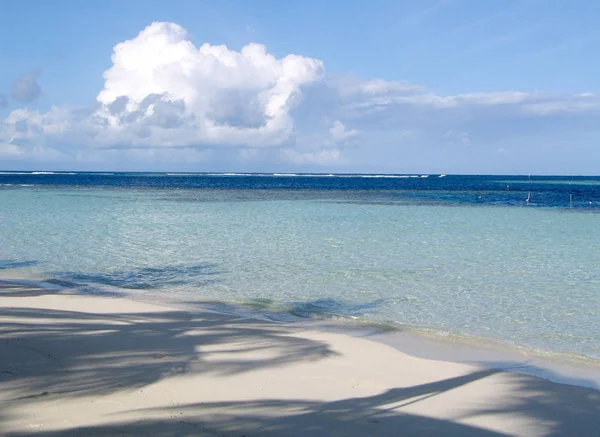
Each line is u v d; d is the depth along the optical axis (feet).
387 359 26.73
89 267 55.16
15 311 34.06
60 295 41.14
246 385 22.18
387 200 176.65
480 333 33.12
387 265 56.95
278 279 49.57
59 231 84.38
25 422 17.46
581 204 163.12
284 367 24.77
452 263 58.34
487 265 57.11
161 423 17.92
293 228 90.94
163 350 26.50
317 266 56.24
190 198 180.45
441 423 19.19
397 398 21.47
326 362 25.77
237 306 39.22
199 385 21.85
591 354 29.01
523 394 22.31
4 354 24.54
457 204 158.20
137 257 61.36
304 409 19.90
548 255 64.13
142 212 120.47
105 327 30.58
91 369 23.11
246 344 28.27
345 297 42.63
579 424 19.47
